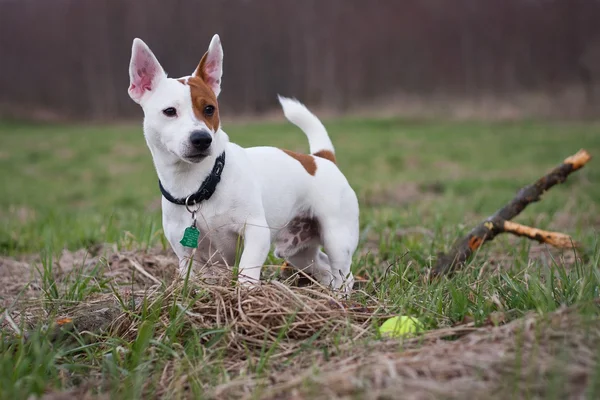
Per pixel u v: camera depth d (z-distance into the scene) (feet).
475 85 128.36
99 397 9.15
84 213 29.58
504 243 18.19
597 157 47.52
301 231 15.01
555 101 106.73
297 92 130.11
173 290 11.88
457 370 8.47
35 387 9.45
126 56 138.72
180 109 12.37
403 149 58.85
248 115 119.14
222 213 12.59
